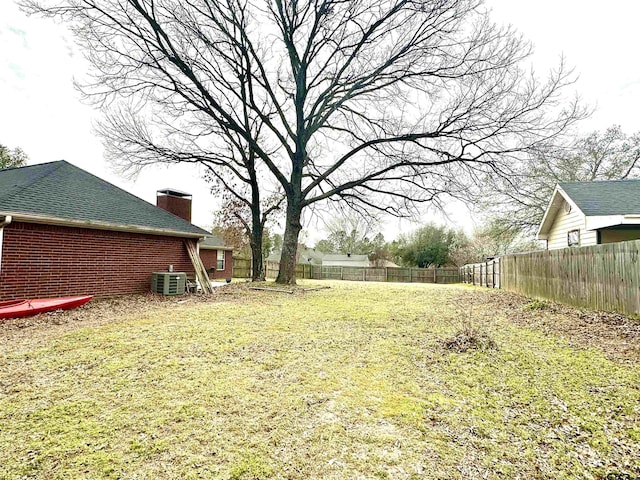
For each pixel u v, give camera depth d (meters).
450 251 34.09
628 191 10.44
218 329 5.90
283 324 6.43
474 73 10.60
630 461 2.41
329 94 13.77
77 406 3.13
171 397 3.33
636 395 3.31
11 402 3.19
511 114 10.30
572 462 2.41
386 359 4.44
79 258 8.87
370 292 12.48
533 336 5.46
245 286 13.30
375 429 2.79
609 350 4.61
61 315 6.95
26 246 7.82
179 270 11.91
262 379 3.78
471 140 11.05
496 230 21.23
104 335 5.39
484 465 2.37
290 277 13.70
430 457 2.44
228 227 25.00
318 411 3.07
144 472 2.26
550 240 13.80
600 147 18.86
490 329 5.98
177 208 14.21
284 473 2.26
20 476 2.21
